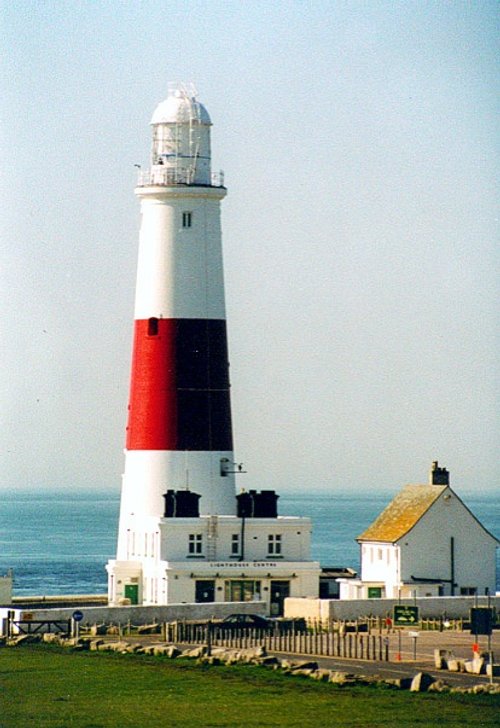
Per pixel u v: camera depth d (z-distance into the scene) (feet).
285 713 643.04
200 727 627.87
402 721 628.28
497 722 626.64
